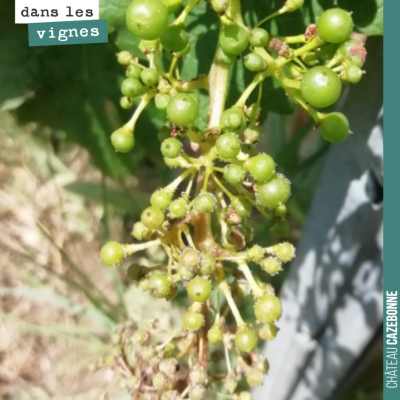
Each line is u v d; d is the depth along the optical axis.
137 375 0.14
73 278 0.37
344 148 0.19
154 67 0.12
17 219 0.38
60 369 0.35
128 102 0.13
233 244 0.12
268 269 0.12
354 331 0.22
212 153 0.12
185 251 0.11
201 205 0.11
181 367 0.16
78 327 0.36
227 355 0.13
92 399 0.34
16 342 0.37
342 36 0.11
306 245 0.21
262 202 0.11
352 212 0.19
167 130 0.13
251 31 0.11
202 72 0.15
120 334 0.16
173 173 0.28
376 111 0.17
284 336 0.23
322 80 0.10
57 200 0.37
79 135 0.22
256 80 0.11
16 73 0.19
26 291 0.30
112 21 0.15
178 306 0.31
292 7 0.12
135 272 0.13
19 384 0.36
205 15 0.15
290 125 0.31
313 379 0.23
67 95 0.20
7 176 0.36
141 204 0.30
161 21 0.10
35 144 0.33
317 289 0.22
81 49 0.20
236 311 0.12
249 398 0.13
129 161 0.24
